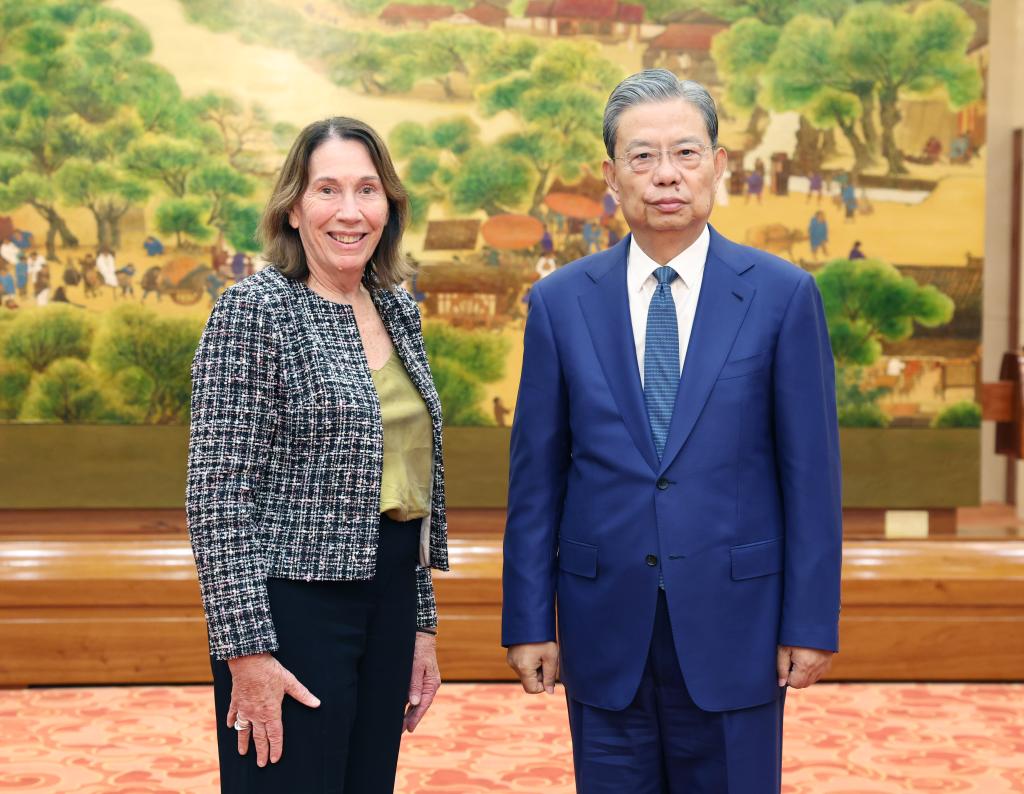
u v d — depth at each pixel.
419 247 5.62
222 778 2.20
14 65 5.41
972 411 5.75
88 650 5.11
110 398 5.53
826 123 5.65
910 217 5.70
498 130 5.62
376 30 5.55
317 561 2.15
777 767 2.43
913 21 5.63
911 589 5.25
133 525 5.58
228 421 2.13
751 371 2.35
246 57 5.51
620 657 2.37
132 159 5.48
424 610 2.54
